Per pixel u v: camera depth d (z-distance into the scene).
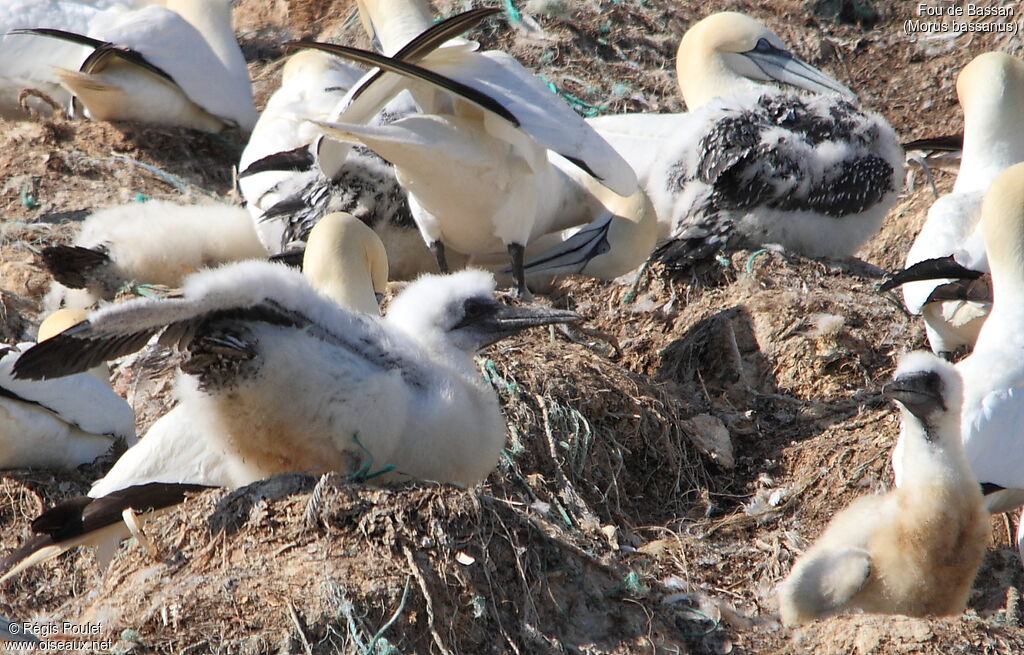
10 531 11.77
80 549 11.29
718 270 16.19
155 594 9.02
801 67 18.50
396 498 9.16
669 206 16.94
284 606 8.73
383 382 9.33
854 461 13.22
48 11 21.27
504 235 15.00
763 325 15.04
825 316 15.04
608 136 17.88
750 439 14.02
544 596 9.46
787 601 10.37
